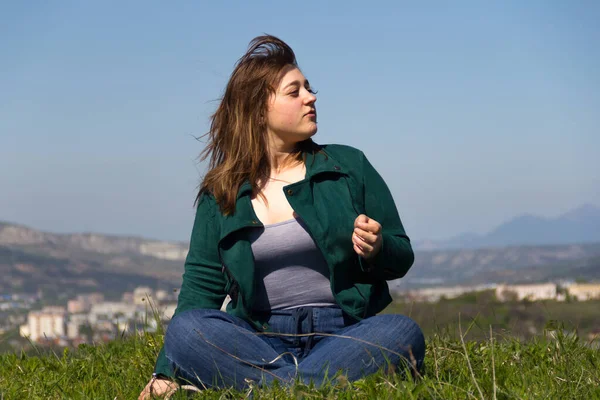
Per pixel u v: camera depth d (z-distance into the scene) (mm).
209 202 3199
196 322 2873
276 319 3014
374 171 3207
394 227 3098
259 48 3217
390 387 2412
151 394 2834
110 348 4066
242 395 2625
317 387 2613
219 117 3260
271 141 3186
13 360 3926
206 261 3188
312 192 3053
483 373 2830
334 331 2955
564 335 3461
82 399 2920
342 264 2949
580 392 2553
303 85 3184
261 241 3018
